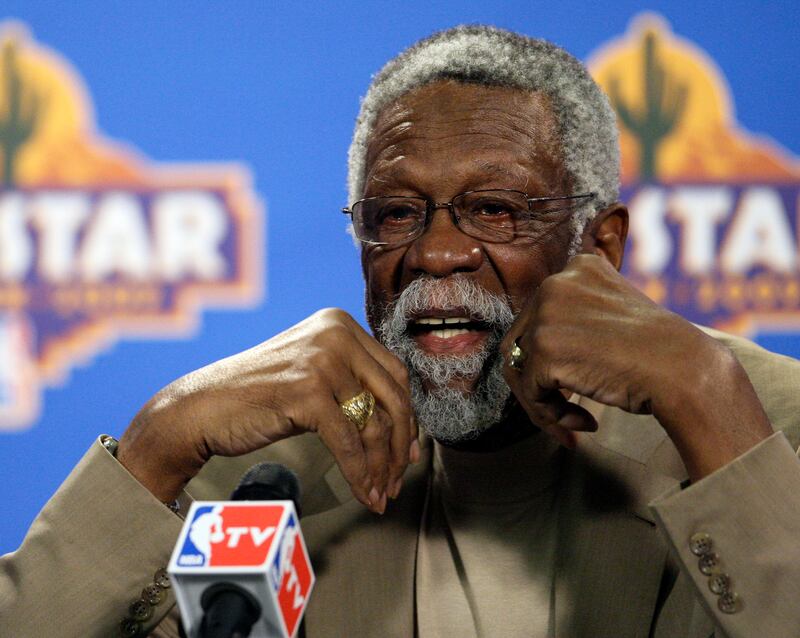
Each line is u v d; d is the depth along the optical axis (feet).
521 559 10.36
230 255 19.45
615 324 8.74
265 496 7.57
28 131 19.53
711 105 18.65
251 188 19.43
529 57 10.59
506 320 10.01
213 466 11.60
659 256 18.62
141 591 9.12
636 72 18.78
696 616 9.34
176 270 19.51
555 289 9.05
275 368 9.25
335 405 9.14
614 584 9.69
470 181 10.03
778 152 18.58
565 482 10.47
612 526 9.93
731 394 8.42
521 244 10.10
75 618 9.07
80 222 19.53
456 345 10.02
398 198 10.25
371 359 9.35
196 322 19.48
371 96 11.05
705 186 18.63
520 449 10.52
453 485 10.73
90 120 19.52
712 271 18.54
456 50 10.48
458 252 9.97
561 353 8.77
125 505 9.18
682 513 8.22
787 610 7.98
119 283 19.54
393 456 9.32
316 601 10.23
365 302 11.04
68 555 9.18
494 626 9.96
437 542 10.63
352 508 10.76
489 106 10.21
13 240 19.56
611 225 11.10
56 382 19.58
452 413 9.96
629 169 18.66
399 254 10.27
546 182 10.27
